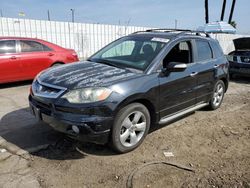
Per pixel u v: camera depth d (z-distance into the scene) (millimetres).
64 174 3326
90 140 3545
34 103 3945
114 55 4918
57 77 3908
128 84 3768
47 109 3691
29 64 8078
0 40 7621
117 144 3752
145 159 3779
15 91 7504
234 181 3301
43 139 4246
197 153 4039
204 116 5820
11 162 3545
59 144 4102
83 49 14336
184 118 5625
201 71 5238
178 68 4270
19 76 7980
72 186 3102
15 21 12000
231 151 4148
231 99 7539
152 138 4496
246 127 5238
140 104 3965
